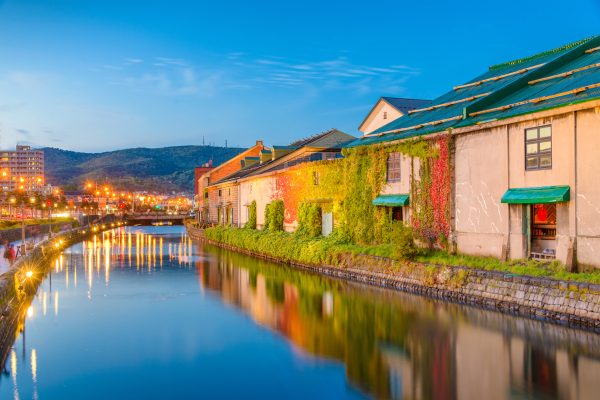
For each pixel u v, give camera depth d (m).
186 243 61.19
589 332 15.08
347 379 12.91
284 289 25.77
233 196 57.56
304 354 15.01
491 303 18.70
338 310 20.39
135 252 49.25
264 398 11.88
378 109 45.22
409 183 26.61
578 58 24.33
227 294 24.92
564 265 18.00
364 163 29.78
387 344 15.67
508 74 27.92
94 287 27.67
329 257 29.98
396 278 24.30
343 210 31.30
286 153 55.75
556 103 18.53
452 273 20.97
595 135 17.19
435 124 25.70
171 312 20.98
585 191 17.47
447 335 16.09
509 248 20.48
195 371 13.76
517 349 14.37
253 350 15.54
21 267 25.28
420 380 12.63
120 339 16.95
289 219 41.16
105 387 12.68
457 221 23.28
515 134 20.31
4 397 12.12
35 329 18.39
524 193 19.48
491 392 11.66
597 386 11.74
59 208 115.88
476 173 22.17
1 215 89.88
